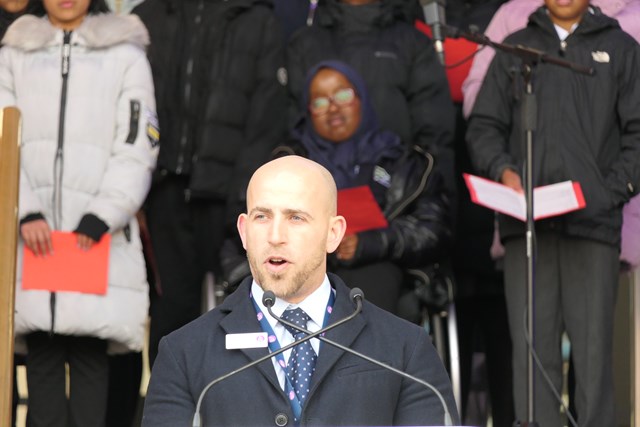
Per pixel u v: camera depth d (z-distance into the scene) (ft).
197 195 53.78
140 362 55.98
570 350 49.19
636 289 55.42
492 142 48.08
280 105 55.52
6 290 39.86
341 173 51.24
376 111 54.80
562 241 46.85
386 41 55.88
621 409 63.26
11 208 40.37
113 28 47.91
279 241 27.55
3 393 39.01
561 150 47.01
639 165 47.16
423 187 51.31
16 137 40.88
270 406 27.43
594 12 49.03
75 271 45.70
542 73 47.88
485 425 59.00
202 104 54.65
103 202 46.11
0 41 52.11
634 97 47.88
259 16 55.83
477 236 55.52
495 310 55.72
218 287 52.54
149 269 50.24
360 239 48.75
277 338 28.17
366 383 27.86
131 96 47.73
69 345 46.96
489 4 58.39
